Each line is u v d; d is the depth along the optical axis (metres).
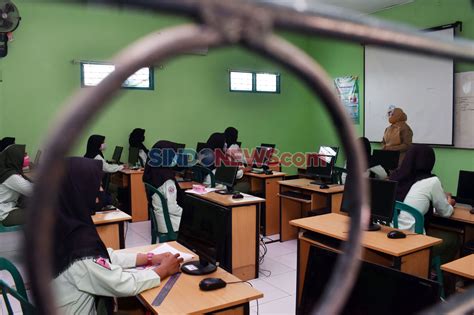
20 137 5.77
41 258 0.21
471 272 2.03
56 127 0.20
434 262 2.99
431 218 3.41
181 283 1.96
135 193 5.69
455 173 5.90
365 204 0.32
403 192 3.23
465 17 5.58
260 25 0.24
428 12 6.04
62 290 1.73
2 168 3.74
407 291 1.28
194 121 7.14
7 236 3.40
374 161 5.87
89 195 1.84
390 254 2.39
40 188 0.20
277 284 3.60
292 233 4.98
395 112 6.08
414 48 0.35
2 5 4.91
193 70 7.05
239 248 3.65
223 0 0.23
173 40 0.22
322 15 0.27
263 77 7.84
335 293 0.30
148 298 1.80
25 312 1.63
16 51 5.69
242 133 7.68
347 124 0.30
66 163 0.20
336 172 5.05
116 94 0.21
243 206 3.67
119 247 3.15
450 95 5.83
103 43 6.22
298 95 8.31
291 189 4.98
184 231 2.33
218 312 1.78
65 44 5.98
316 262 1.54
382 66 6.78
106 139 6.39
